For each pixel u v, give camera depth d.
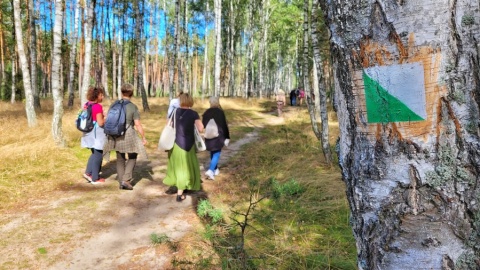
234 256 2.96
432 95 1.08
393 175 1.15
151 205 4.64
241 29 36.59
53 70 7.49
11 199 4.62
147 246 3.42
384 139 1.15
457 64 1.06
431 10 1.05
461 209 1.10
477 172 1.08
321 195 4.61
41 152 6.60
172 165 4.84
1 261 3.08
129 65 37.97
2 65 25.53
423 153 1.10
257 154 7.80
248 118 16.28
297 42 25.53
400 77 1.10
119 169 5.22
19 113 13.46
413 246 1.14
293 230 3.56
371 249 1.23
